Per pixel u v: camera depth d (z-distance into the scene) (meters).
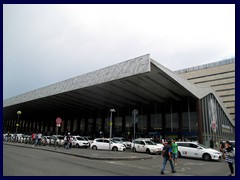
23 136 35.91
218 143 34.22
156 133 36.78
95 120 49.41
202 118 30.36
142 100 37.25
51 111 57.16
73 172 9.80
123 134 41.69
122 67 24.89
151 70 24.27
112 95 35.22
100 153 19.78
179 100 35.06
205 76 65.81
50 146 28.36
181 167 13.69
